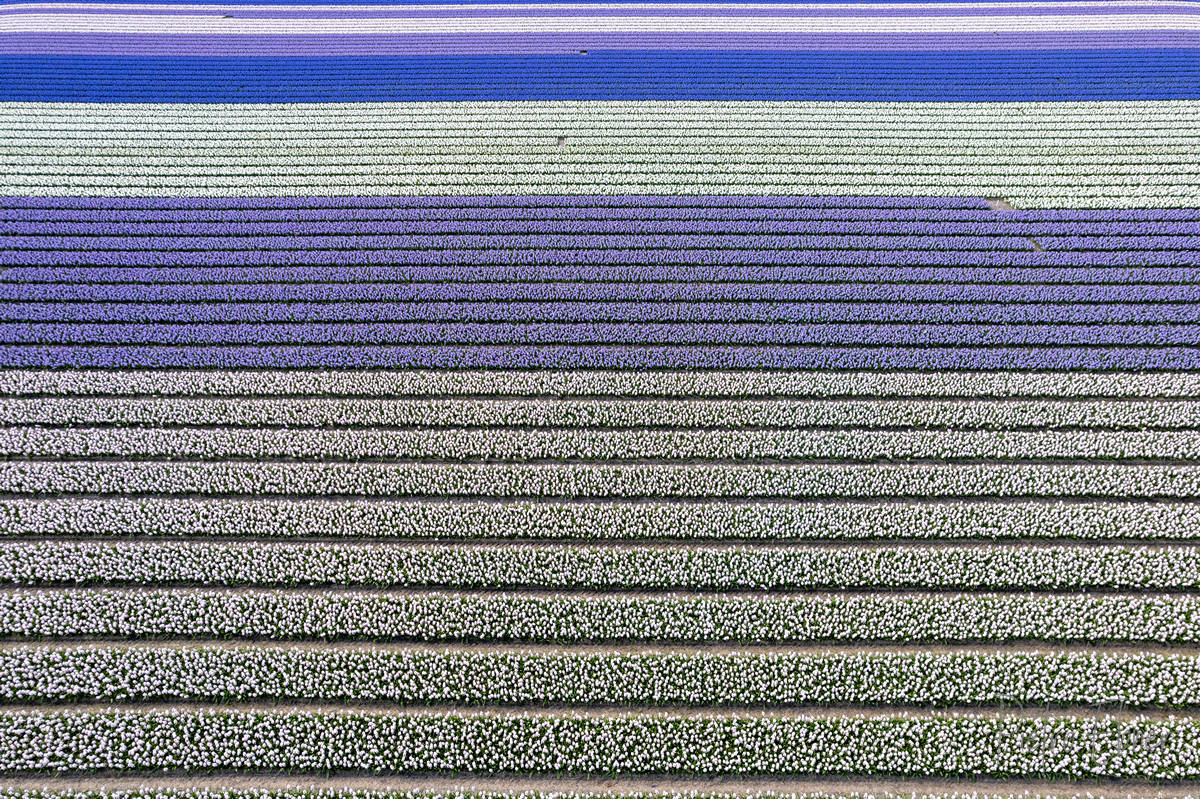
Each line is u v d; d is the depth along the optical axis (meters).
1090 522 14.38
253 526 14.71
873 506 14.79
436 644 12.89
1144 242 22.50
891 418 16.84
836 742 11.45
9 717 11.67
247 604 13.22
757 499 15.41
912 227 23.89
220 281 21.94
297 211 25.23
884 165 27.75
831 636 12.79
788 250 22.97
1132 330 18.88
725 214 24.73
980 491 15.16
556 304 20.78
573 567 13.84
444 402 17.42
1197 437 15.95
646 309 20.44
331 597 13.37
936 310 20.17
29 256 22.45
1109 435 16.09
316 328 19.72
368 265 22.70
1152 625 12.68
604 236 23.72
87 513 14.73
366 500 15.47
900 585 13.63
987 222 24.14
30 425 16.91
